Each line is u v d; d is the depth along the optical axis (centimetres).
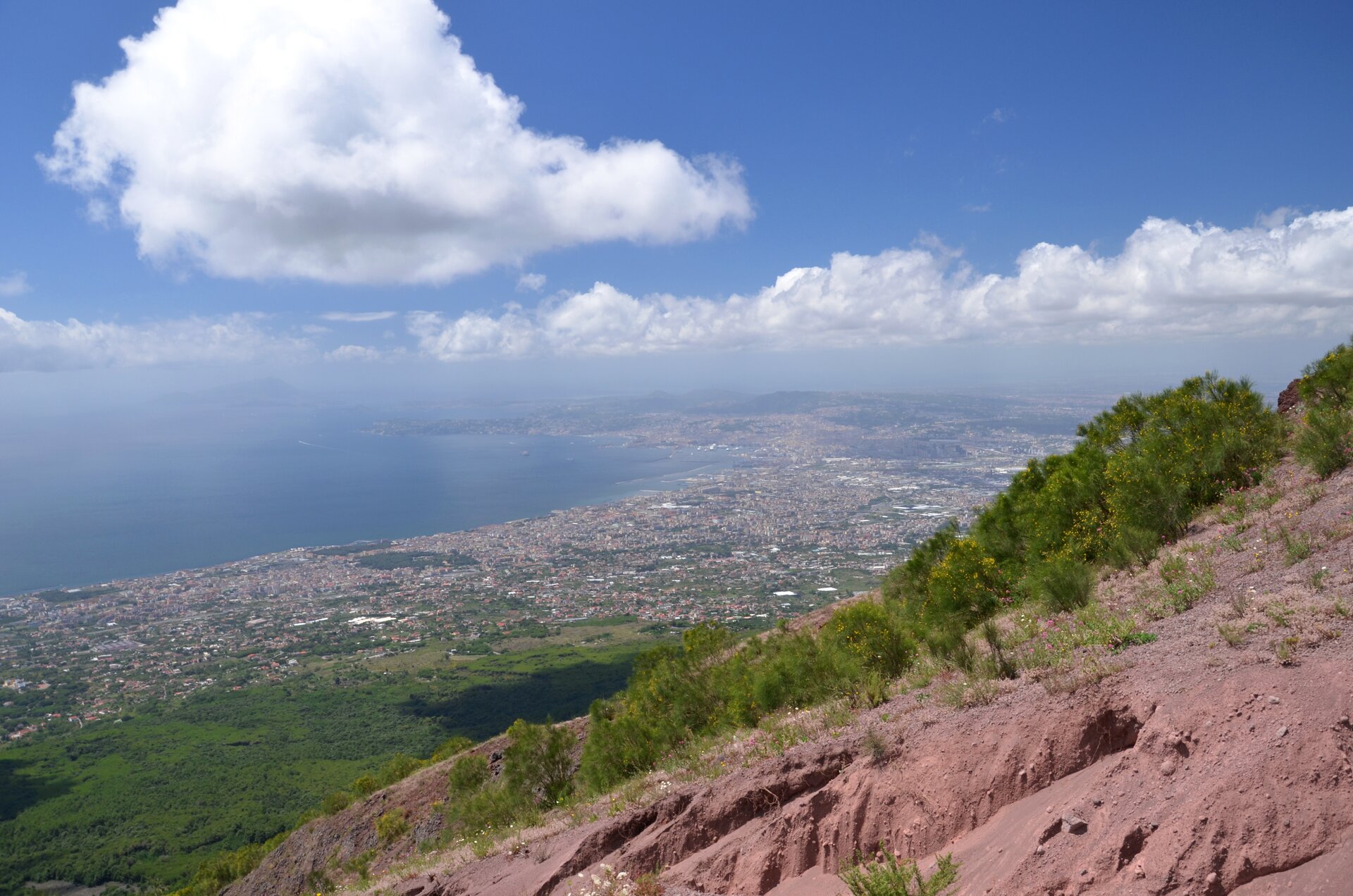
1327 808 361
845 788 652
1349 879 325
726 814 755
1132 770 472
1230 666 492
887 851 591
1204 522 1010
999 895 448
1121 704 526
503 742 2323
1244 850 368
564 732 1536
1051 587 925
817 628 1452
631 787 1065
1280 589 626
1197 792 405
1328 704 410
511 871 983
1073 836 449
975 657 800
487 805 1445
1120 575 971
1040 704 584
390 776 3030
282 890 2358
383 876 1434
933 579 1202
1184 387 1327
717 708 1336
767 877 655
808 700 1015
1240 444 1095
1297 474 1005
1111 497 1126
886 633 998
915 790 602
